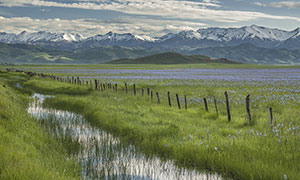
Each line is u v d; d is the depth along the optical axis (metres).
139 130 12.34
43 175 6.37
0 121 11.01
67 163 8.10
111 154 9.62
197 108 19.78
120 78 68.06
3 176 5.93
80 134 12.53
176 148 9.76
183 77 71.75
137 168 8.52
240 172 7.77
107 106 19.81
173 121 14.25
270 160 8.14
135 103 22.28
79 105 20.88
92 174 7.82
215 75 83.56
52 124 14.27
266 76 75.88
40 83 42.41
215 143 9.77
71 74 92.00
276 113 17.09
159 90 35.84
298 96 25.48
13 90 28.25
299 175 6.93
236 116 16.56
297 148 8.96
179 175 8.02
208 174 8.11
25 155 7.45
